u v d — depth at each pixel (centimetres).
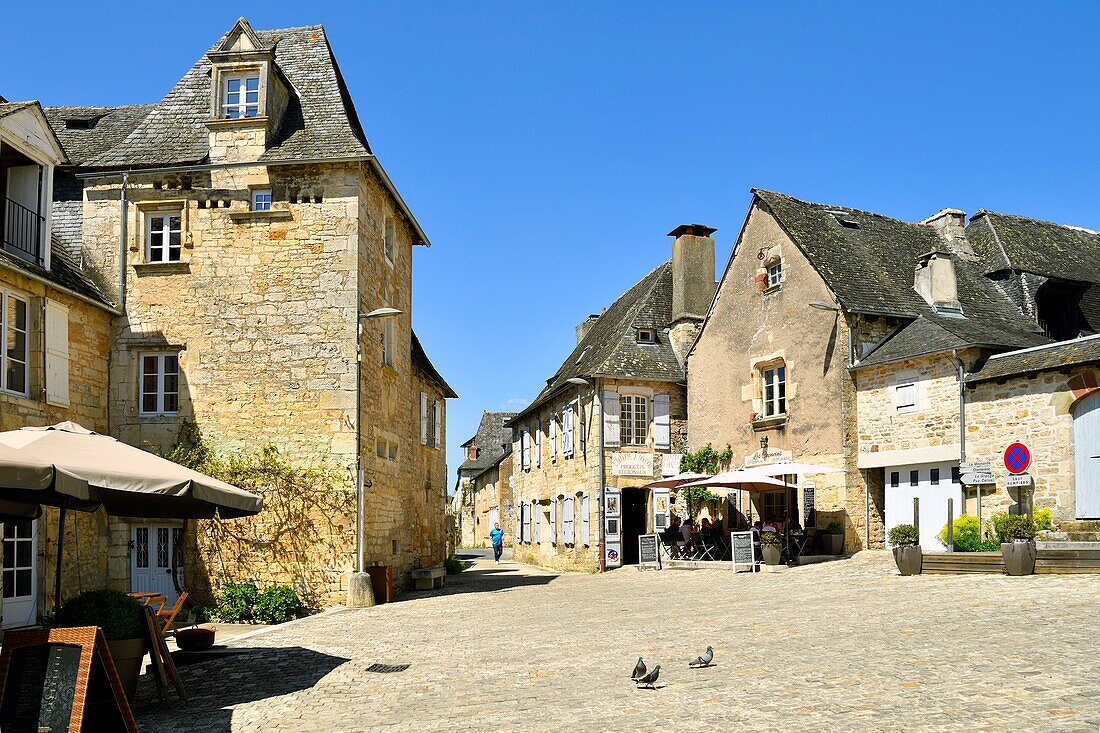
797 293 2164
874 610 1123
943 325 1881
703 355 2545
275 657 1088
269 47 1848
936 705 643
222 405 1764
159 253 1828
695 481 2188
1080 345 1589
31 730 654
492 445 6612
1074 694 646
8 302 1462
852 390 1989
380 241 1969
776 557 1964
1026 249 2317
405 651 1095
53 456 757
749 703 690
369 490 1825
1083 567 1332
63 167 1827
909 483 1889
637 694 754
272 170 1812
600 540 2516
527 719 700
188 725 755
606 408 2569
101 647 680
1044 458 1605
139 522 1711
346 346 1764
